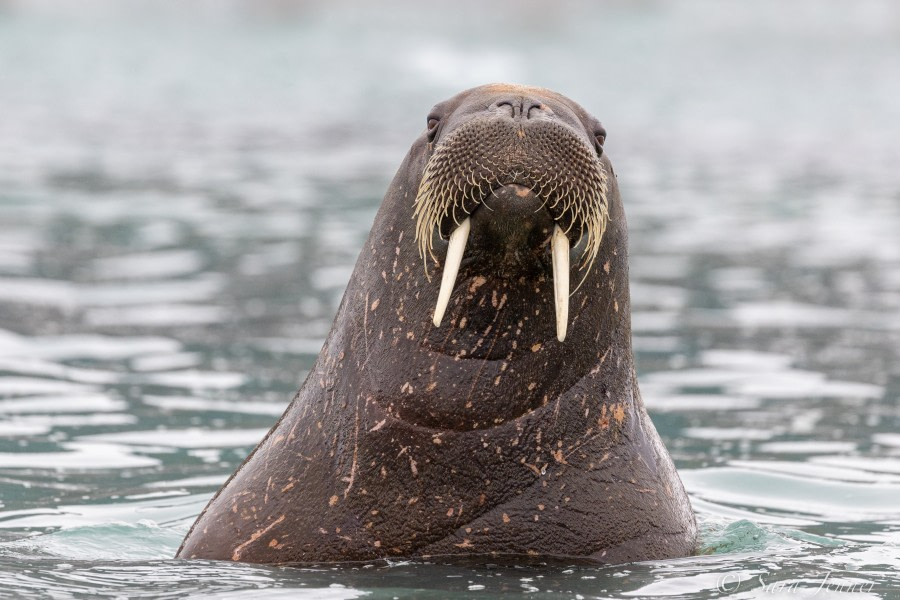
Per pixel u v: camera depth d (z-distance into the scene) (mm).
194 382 42438
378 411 21953
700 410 40281
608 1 191875
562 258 20219
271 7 186500
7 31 165750
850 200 87375
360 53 162750
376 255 23156
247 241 68250
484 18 185875
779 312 54906
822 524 28359
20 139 104875
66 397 40281
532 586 20234
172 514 28828
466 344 21719
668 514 22906
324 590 19984
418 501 21547
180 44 165625
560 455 21922
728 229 75562
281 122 119562
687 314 54500
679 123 124938
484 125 19969
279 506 22297
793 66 161375
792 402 41281
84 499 30141
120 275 59188
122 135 109250
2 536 26406
